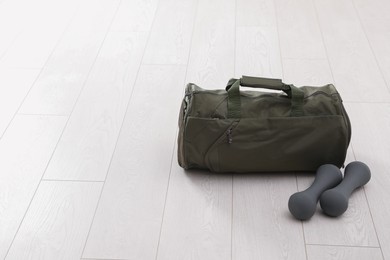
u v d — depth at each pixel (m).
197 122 1.85
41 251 1.73
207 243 1.73
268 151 1.87
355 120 2.22
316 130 1.85
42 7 3.06
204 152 1.89
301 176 1.95
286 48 2.66
